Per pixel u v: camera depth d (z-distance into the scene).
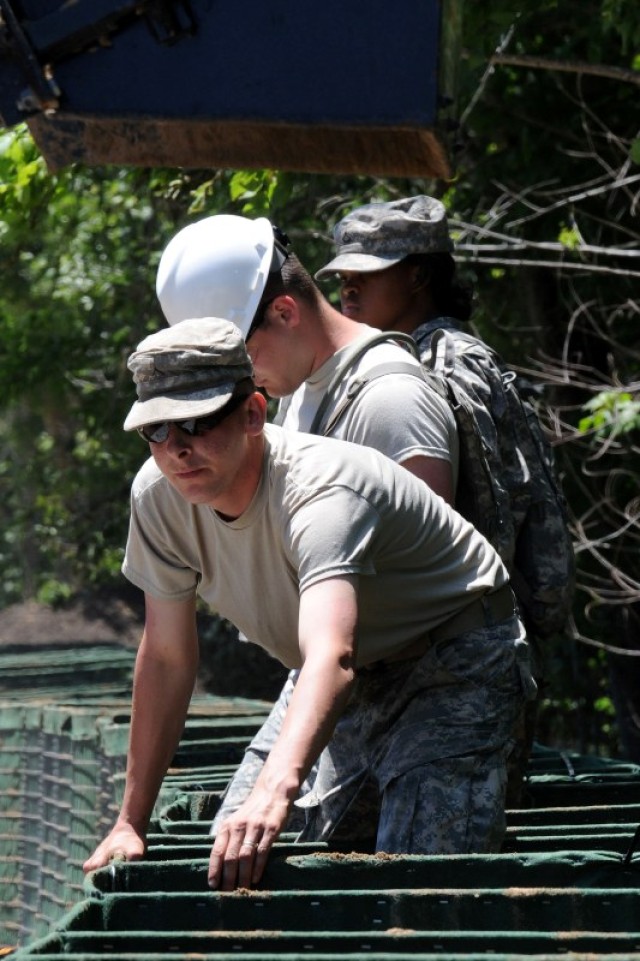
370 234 10.99
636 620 26.94
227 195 22.28
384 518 7.92
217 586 8.34
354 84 6.62
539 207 25.94
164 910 6.95
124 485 45.28
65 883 16.11
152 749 8.48
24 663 27.59
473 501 9.91
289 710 7.32
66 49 6.98
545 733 31.36
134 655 29.28
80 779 16.00
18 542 54.81
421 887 7.55
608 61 25.06
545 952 6.19
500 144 26.36
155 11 6.75
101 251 37.97
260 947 6.28
